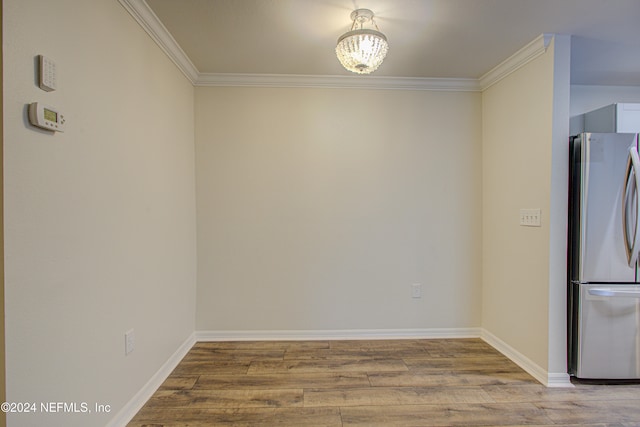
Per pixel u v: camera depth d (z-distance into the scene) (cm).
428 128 280
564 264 203
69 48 125
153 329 196
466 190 283
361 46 177
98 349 143
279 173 274
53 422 117
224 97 271
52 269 117
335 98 276
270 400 187
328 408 180
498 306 259
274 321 275
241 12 180
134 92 174
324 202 276
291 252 275
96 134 142
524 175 228
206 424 166
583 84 286
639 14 181
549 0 169
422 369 225
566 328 204
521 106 231
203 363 232
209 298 272
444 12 180
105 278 148
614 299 200
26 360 106
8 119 100
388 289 280
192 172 263
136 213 176
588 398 190
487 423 167
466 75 269
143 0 169
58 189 120
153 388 195
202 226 271
